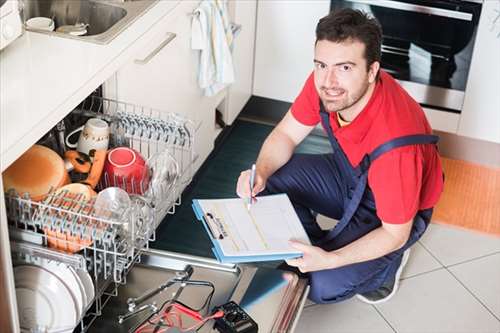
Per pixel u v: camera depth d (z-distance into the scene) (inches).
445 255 110.5
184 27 99.6
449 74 127.7
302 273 91.9
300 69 136.4
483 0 120.0
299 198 100.2
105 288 77.1
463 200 123.2
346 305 99.6
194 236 110.3
